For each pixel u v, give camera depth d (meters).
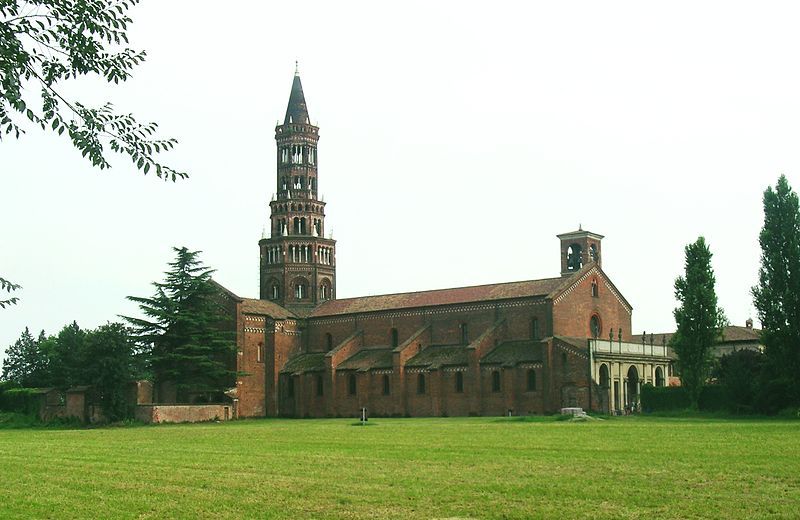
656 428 61.84
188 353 107.56
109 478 33.75
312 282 130.62
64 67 19.36
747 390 85.06
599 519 23.83
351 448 47.38
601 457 39.25
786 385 82.31
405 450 45.16
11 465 39.41
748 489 28.39
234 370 115.38
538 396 99.88
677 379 115.50
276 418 117.31
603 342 98.25
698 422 72.38
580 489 28.77
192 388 106.56
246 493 29.19
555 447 45.31
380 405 112.19
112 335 96.00
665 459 37.75
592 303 110.25
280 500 27.62
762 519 23.44
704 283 92.38
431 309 115.88
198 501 27.66
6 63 18.19
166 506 26.81
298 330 127.62
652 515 24.23
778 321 82.50
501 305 109.62
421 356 112.75
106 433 70.81
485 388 104.25
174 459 41.84
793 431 56.16
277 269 130.38
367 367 114.00
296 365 122.94
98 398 94.50
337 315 125.19
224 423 96.81
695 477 31.34
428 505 26.38
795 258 82.12
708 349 92.00
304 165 132.75
